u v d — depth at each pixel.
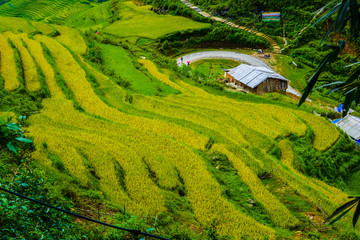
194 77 55.91
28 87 30.12
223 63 69.88
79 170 18.16
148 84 42.91
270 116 36.56
